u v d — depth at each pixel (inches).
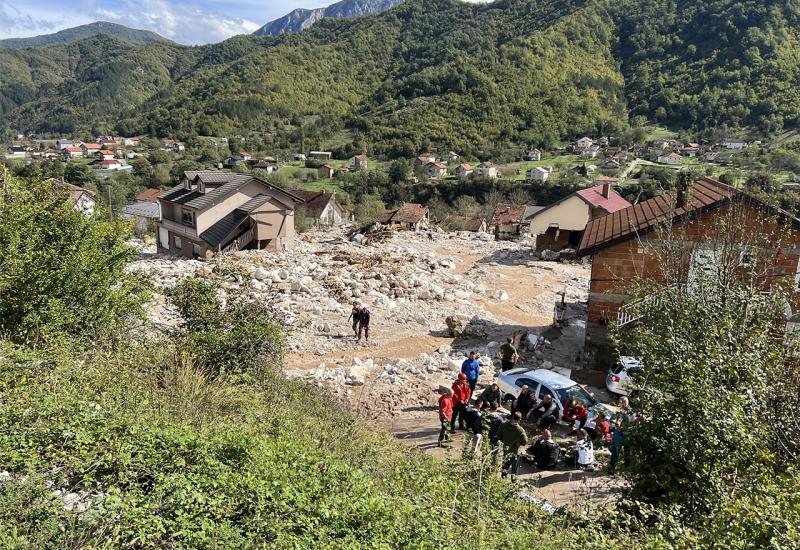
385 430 467.2
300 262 1106.1
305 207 2805.1
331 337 725.3
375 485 283.7
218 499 212.1
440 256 1311.5
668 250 446.9
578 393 533.0
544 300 991.6
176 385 364.2
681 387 289.1
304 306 824.3
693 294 368.2
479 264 1272.1
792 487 221.5
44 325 377.1
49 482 206.2
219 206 1376.7
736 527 206.8
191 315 473.1
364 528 225.9
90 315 418.9
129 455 221.6
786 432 287.6
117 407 273.1
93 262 427.8
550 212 1482.5
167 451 236.8
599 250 650.2
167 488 210.4
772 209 502.9
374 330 765.3
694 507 267.3
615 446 383.2
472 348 730.2
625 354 419.5
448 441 449.1
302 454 275.3
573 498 373.7
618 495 346.0
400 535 228.8
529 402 517.7
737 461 266.2
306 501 229.1
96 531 182.4
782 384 303.6
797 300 484.7
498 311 915.4
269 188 1422.2
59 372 305.1
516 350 668.1
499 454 348.2
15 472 205.9
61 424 233.9
